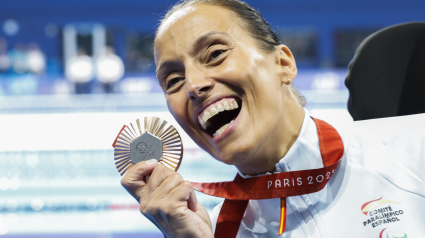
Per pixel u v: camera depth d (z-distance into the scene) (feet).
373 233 3.25
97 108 12.65
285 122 3.55
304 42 22.98
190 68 3.27
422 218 3.21
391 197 3.34
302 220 3.52
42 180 10.43
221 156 3.29
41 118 10.65
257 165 3.63
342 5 22.57
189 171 10.20
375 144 3.68
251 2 22.70
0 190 10.32
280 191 3.53
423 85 4.19
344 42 22.91
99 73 18.43
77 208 10.21
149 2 22.75
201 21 3.33
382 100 4.34
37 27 23.22
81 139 10.56
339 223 3.38
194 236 3.18
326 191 3.52
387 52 4.32
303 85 15.26
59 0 22.88
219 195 3.74
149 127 3.43
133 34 23.09
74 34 23.26
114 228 9.56
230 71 3.21
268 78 3.34
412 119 3.83
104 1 22.77
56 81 17.71
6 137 10.52
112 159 10.48
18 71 20.90
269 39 3.61
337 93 12.35
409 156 3.54
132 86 18.02
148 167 3.26
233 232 3.80
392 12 22.53
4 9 22.85
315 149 3.60
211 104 3.27
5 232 9.50
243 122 3.24
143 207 3.20
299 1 22.65
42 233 9.48
